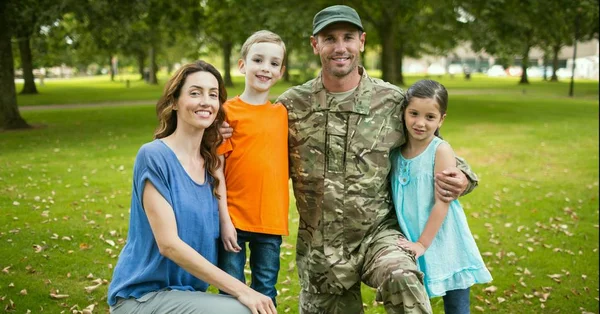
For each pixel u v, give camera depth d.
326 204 3.17
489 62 75.69
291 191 8.24
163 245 2.66
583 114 18.44
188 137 2.88
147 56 51.84
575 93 29.38
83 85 43.03
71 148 11.36
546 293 4.84
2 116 14.34
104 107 21.25
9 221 6.36
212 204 2.93
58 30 19.12
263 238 3.19
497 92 30.48
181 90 2.83
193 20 18.81
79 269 5.08
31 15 13.30
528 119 16.98
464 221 3.18
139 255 2.78
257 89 3.18
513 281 5.11
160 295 2.71
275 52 3.18
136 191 2.77
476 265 3.13
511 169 9.97
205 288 3.04
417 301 2.63
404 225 3.16
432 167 3.11
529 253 5.84
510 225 6.76
